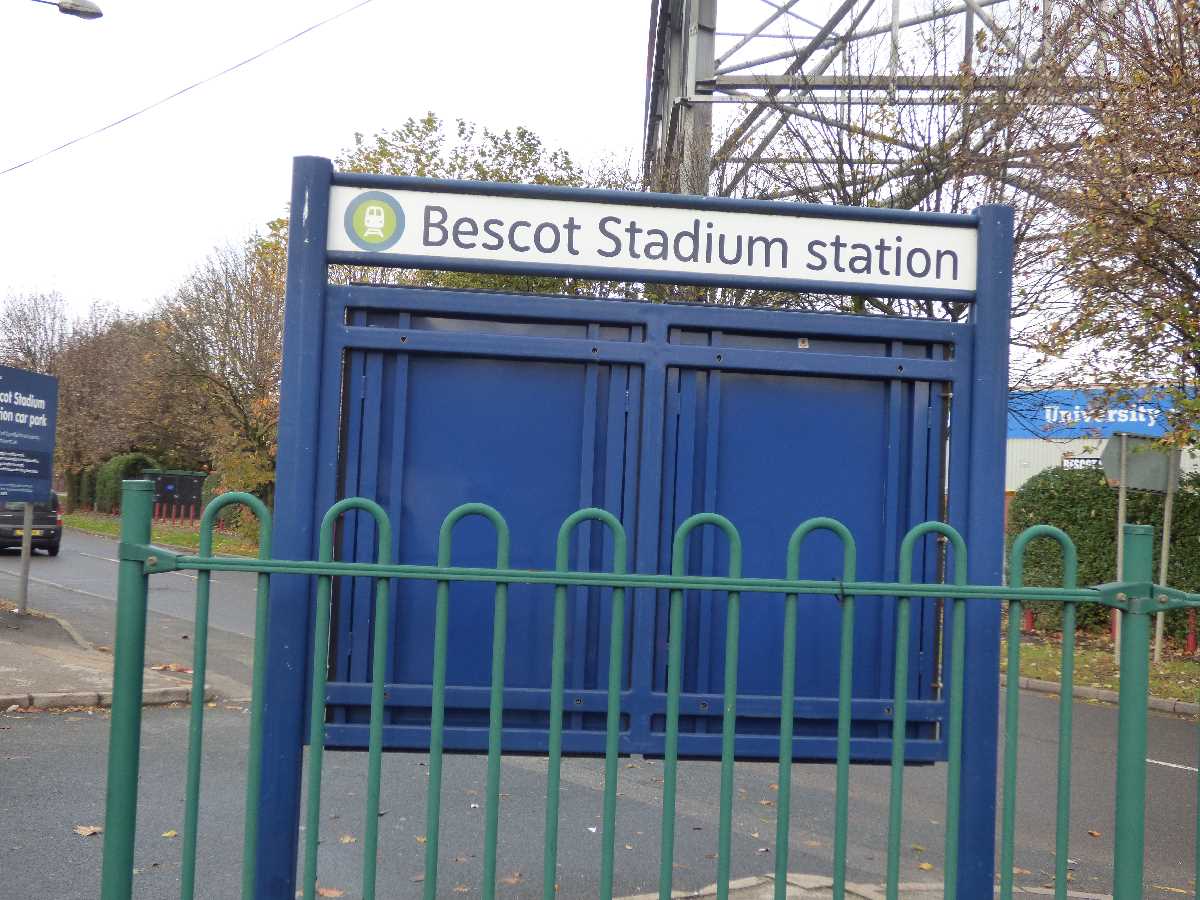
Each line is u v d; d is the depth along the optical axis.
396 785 7.21
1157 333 12.66
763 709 3.76
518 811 6.70
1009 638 3.17
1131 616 3.15
